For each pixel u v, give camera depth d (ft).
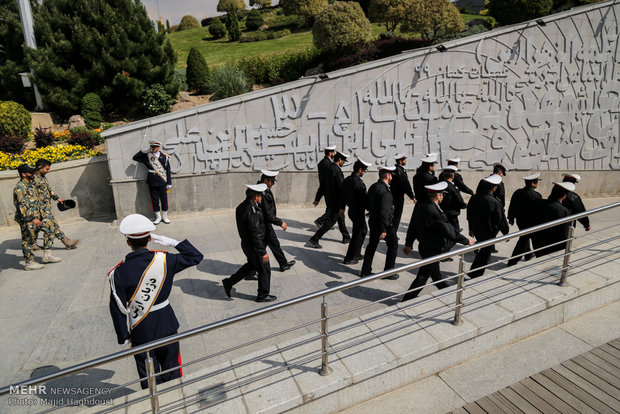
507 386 12.67
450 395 12.42
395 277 22.47
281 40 99.45
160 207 32.27
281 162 35.14
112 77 52.37
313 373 11.88
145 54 53.83
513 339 14.62
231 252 26.32
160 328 12.21
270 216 22.02
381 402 12.23
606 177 47.70
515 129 41.78
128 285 11.70
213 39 112.78
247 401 10.91
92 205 34.12
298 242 28.19
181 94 58.59
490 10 74.49
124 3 51.34
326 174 26.18
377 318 13.58
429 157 26.81
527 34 39.50
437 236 18.17
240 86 58.85
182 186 33.04
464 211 37.35
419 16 62.08
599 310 16.47
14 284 22.29
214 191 33.88
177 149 32.24
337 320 18.30
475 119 39.93
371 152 37.27
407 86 36.86
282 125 34.37
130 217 12.08
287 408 10.97
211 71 66.59
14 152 38.55
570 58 41.73
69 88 51.90
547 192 45.37
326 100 34.99
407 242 20.86
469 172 41.22
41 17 50.11
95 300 20.56
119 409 10.75
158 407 10.44
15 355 16.22
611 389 12.35
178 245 12.56
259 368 12.13
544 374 13.08
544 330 15.31
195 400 10.94
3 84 56.59
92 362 9.32
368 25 60.29
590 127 44.83
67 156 36.06
